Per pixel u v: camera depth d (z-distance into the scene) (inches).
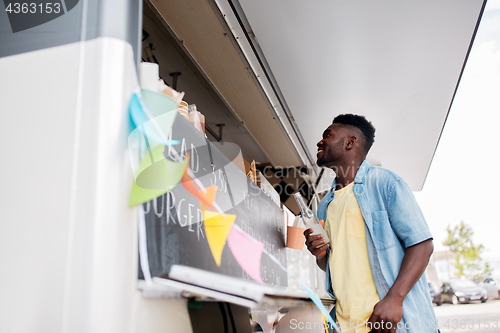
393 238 46.9
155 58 88.6
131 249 21.5
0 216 22.3
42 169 22.3
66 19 25.0
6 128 24.2
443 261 841.5
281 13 66.2
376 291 45.6
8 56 25.7
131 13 25.4
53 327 19.2
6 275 21.0
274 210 64.8
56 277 20.0
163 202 26.9
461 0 62.3
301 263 84.3
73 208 20.8
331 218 54.4
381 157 130.7
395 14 65.8
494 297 446.0
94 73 23.1
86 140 21.9
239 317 37.2
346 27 69.1
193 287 22.9
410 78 84.5
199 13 67.3
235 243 24.9
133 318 20.9
